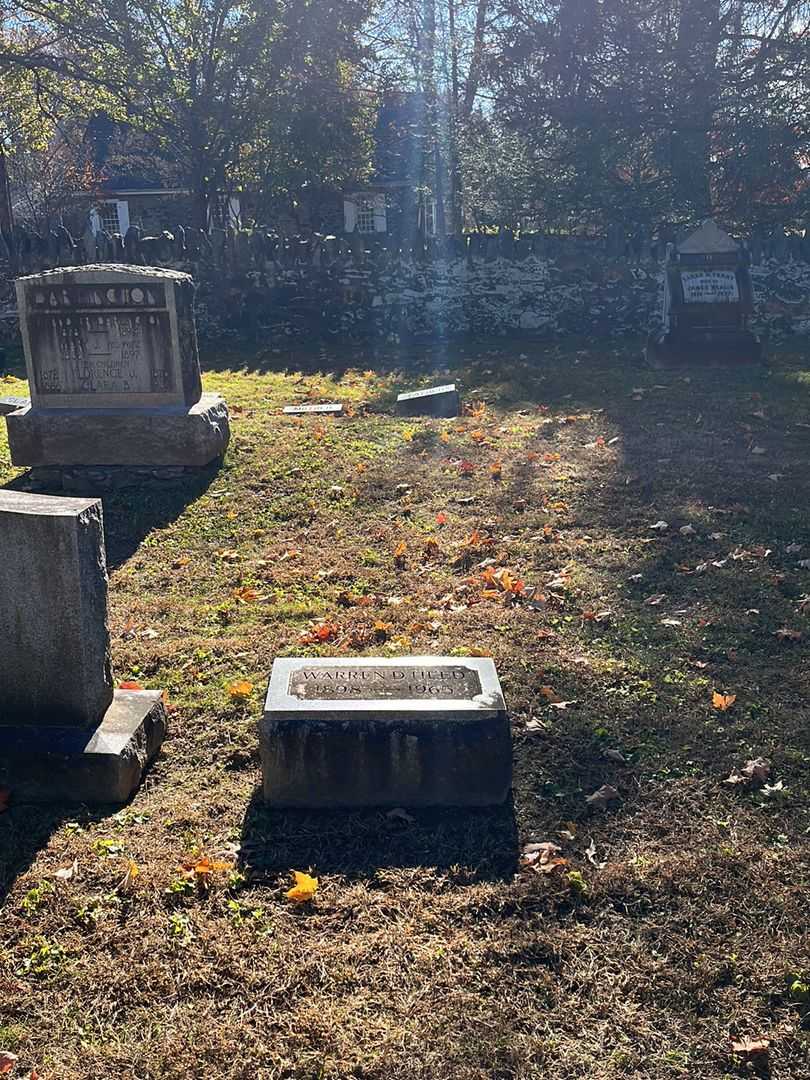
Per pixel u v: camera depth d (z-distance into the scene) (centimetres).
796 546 709
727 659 558
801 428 1030
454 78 2870
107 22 2114
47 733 442
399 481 907
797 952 344
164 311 923
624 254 1747
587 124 1917
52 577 434
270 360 1611
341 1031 312
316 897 374
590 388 1277
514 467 934
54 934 357
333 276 1773
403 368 1505
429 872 389
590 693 525
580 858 398
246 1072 298
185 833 415
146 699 482
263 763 429
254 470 953
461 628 611
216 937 354
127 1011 323
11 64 2248
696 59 1877
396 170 3134
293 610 655
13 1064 303
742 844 402
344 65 2383
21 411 946
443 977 334
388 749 426
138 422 923
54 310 929
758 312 1673
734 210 1953
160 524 840
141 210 3397
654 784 446
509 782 432
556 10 1955
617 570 690
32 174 3528
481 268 1769
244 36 2155
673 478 873
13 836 413
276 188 2550
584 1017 319
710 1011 321
